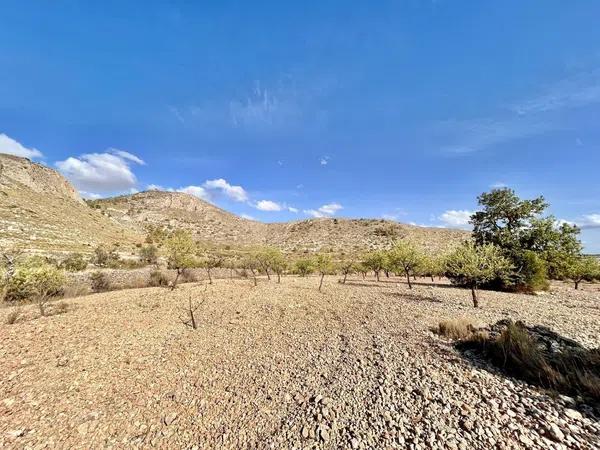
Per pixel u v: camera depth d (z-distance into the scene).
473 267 14.63
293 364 7.59
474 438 4.18
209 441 4.89
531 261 21.92
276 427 5.04
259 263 33.28
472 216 32.16
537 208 28.66
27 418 5.50
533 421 4.47
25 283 15.63
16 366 7.42
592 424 4.33
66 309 13.37
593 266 27.36
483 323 9.99
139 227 110.81
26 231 45.56
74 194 87.88
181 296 17.66
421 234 97.31
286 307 14.58
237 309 14.22
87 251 46.41
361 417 4.99
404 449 4.10
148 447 4.86
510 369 6.38
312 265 35.00
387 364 7.05
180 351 8.84
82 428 5.30
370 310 13.73
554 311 13.52
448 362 6.93
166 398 6.29
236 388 6.55
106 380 7.04
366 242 96.88
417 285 26.52
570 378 5.66
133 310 13.80
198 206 160.62
